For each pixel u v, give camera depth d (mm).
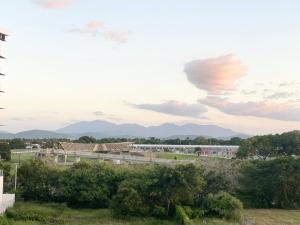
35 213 67875
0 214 65688
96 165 84062
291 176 88562
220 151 199875
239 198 88312
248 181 90562
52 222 65438
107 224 65688
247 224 69875
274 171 90250
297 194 87875
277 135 142875
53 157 131375
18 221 63750
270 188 88375
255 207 88312
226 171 83938
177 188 72375
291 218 76812
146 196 72062
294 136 138875
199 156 150375
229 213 71812
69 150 134000
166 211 71438
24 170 82125
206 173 80375
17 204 74812
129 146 159375
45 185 80688
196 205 74812
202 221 69250
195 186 74188
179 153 183625
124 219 69375
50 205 77062
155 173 74812
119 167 87000
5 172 85125
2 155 123938
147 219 69375
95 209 77812
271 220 74500
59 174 82000
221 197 74438
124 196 70938
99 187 78438
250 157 139625
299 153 137375
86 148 139875
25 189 81062
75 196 78438
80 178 80000
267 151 139875
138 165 93562
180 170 74688
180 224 66812
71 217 69688
